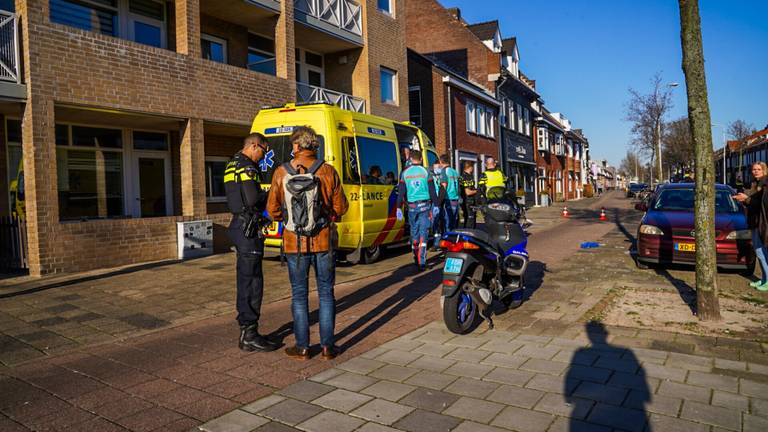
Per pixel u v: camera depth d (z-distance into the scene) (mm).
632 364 4141
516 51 35500
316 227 4316
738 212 8828
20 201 10281
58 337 5160
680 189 9758
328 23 15516
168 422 3285
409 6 31281
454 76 24234
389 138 10477
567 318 5605
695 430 3047
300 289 4383
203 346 4898
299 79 16938
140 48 10195
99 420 3324
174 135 13328
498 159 29438
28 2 8508
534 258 10102
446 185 9727
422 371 4113
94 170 11797
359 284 7789
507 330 5230
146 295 7023
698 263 5379
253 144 4766
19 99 8492
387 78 18719
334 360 4418
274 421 3281
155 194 13023
